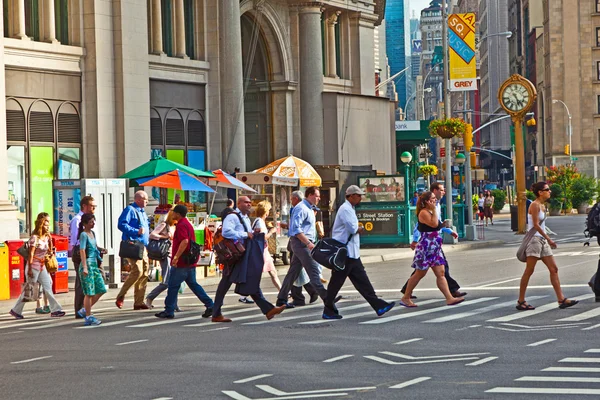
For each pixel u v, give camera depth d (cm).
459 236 6812
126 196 4119
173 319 2838
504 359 1908
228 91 6106
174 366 1945
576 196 12319
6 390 1744
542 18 19400
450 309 2795
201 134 6059
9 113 4797
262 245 2725
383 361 1933
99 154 5184
